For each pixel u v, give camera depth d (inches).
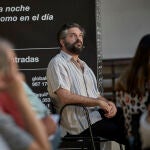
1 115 103.7
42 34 265.0
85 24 261.6
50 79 217.8
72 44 221.8
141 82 148.1
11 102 111.1
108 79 401.7
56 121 147.9
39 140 104.6
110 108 211.0
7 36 267.1
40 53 264.5
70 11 263.1
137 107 149.3
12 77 105.8
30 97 148.9
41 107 148.6
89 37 260.4
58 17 264.1
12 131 102.0
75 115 217.2
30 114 106.5
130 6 417.1
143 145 132.4
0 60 104.7
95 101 209.9
